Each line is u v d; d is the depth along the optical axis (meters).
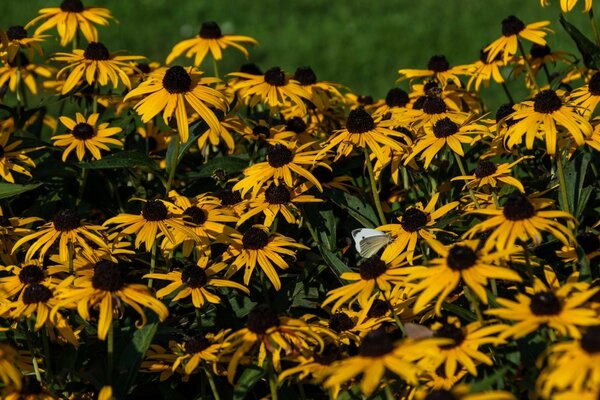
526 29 6.70
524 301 3.94
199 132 5.97
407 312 4.70
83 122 6.08
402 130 5.83
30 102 12.10
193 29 17.41
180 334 5.04
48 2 18.39
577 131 4.82
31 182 6.18
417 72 6.97
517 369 4.16
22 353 4.70
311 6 18.47
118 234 5.34
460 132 5.46
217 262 5.23
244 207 5.58
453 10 17.36
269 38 17.02
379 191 6.05
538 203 4.58
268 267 5.02
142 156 5.75
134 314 5.09
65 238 5.07
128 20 17.94
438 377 4.17
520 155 5.76
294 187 5.61
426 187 6.01
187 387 4.98
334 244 5.64
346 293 4.50
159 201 5.17
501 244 4.12
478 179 5.12
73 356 4.50
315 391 4.76
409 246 4.84
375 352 3.75
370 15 17.64
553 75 7.48
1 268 4.93
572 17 15.77
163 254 5.52
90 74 6.37
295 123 6.62
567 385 3.45
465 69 7.08
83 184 6.19
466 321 4.62
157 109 5.50
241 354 4.09
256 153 6.35
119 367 4.39
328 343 4.35
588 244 4.82
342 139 5.41
